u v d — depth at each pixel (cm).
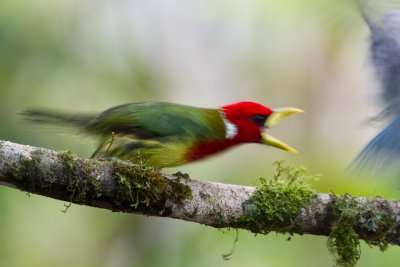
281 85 1454
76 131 774
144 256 1197
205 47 1480
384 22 781
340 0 834
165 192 718
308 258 1120
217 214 739
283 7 1420
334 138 1403
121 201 705
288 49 1443
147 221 1220
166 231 1210
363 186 1108
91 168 693
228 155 1248
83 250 1205
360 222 756
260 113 801
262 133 803
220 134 783
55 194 689
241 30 1473
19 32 1194
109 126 763
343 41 1380
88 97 1243
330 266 1116
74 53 1245
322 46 1411
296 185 765
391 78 770
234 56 1477
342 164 1341
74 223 1209
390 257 1089
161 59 1452
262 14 1450
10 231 1123
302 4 1405
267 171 1255
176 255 1173
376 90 779
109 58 1306
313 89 1437
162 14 1450
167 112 768
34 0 1217
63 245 1192
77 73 1239
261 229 752
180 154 769
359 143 1392
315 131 1416
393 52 771
